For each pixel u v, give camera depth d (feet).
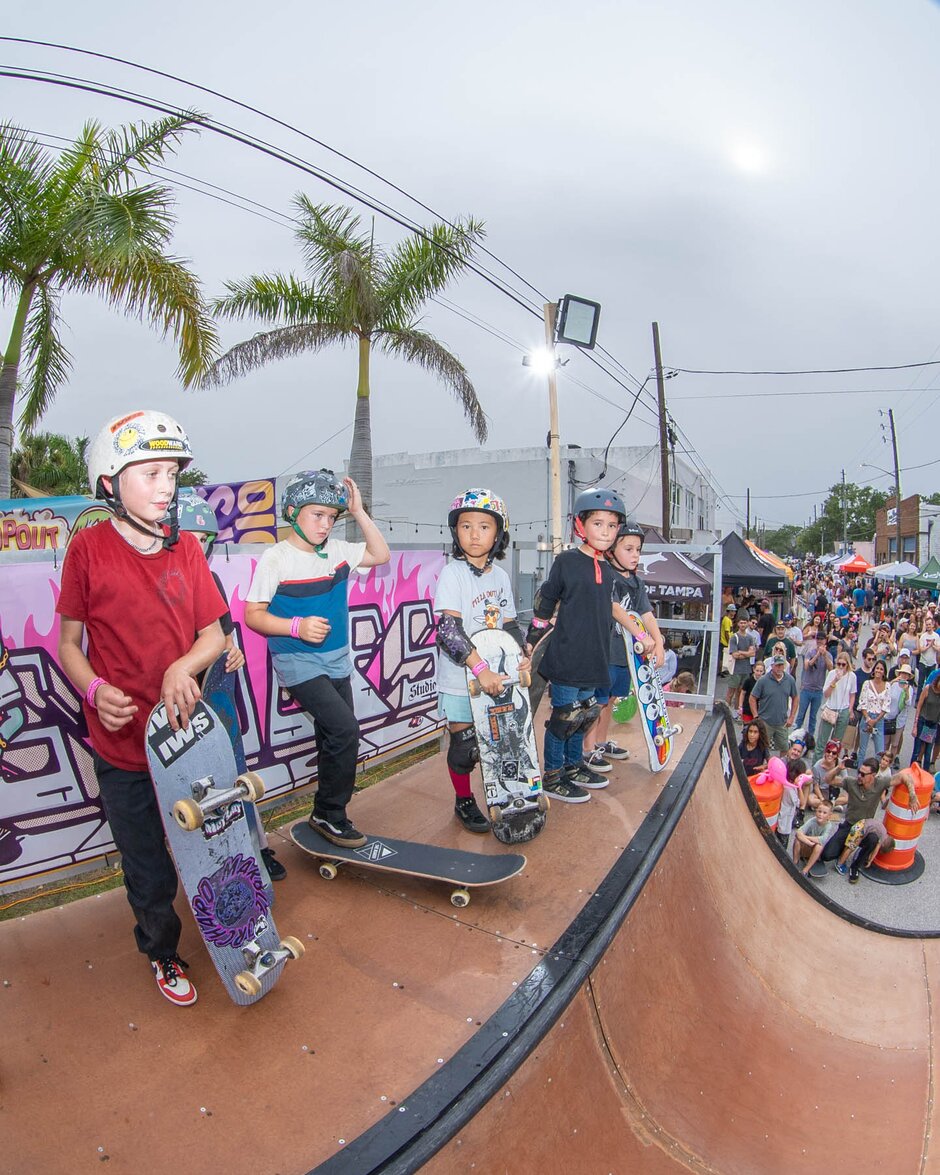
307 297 41.39
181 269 29.17
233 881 6.64
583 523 11.76
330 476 9.30
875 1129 9.11
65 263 29.07
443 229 39.91
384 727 15.10
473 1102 5.83
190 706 6.36
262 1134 5.54
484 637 10.28
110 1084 6.01
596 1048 7.53
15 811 8.96
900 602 87.20
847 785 25.81
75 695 9.45
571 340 30.45
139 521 6.51
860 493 308.19
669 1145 7.35
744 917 13.37
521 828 10.38
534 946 8.04
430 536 86.89
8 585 8.82
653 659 13.87
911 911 23.16
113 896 9.13
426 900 8.99
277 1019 6.84
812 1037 11.32
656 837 10.91
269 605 9.12
